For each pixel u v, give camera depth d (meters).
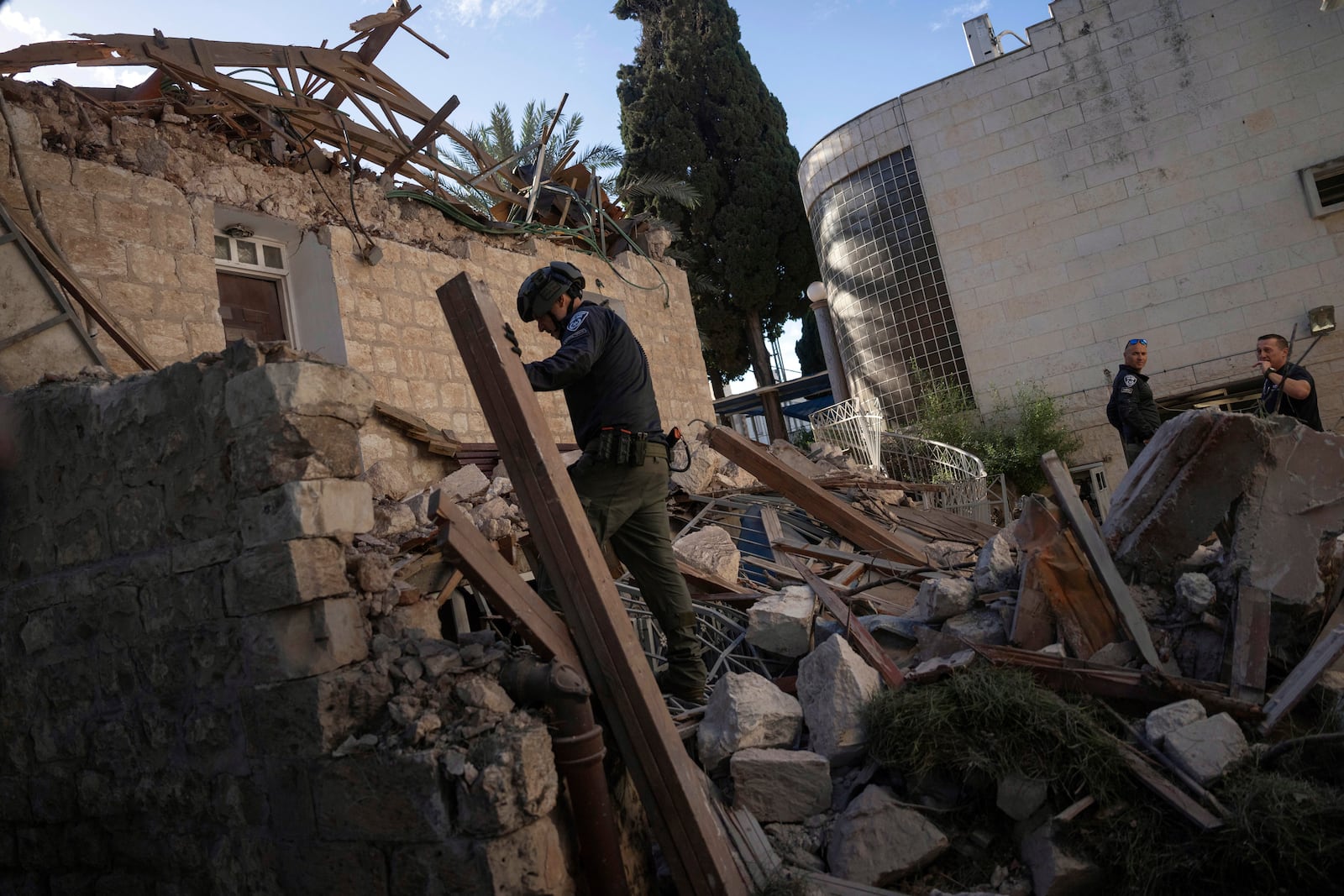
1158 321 13.86
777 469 6.04
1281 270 13.20
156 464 3.35
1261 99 13.34
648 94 23.27
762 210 22.97
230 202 6.42
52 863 3.72
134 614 3.39
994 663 3.41
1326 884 2.58
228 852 3.05
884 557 5.71
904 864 2.95
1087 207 14.26
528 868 2.58
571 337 3.32
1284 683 3.19
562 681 2.79
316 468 2.95
